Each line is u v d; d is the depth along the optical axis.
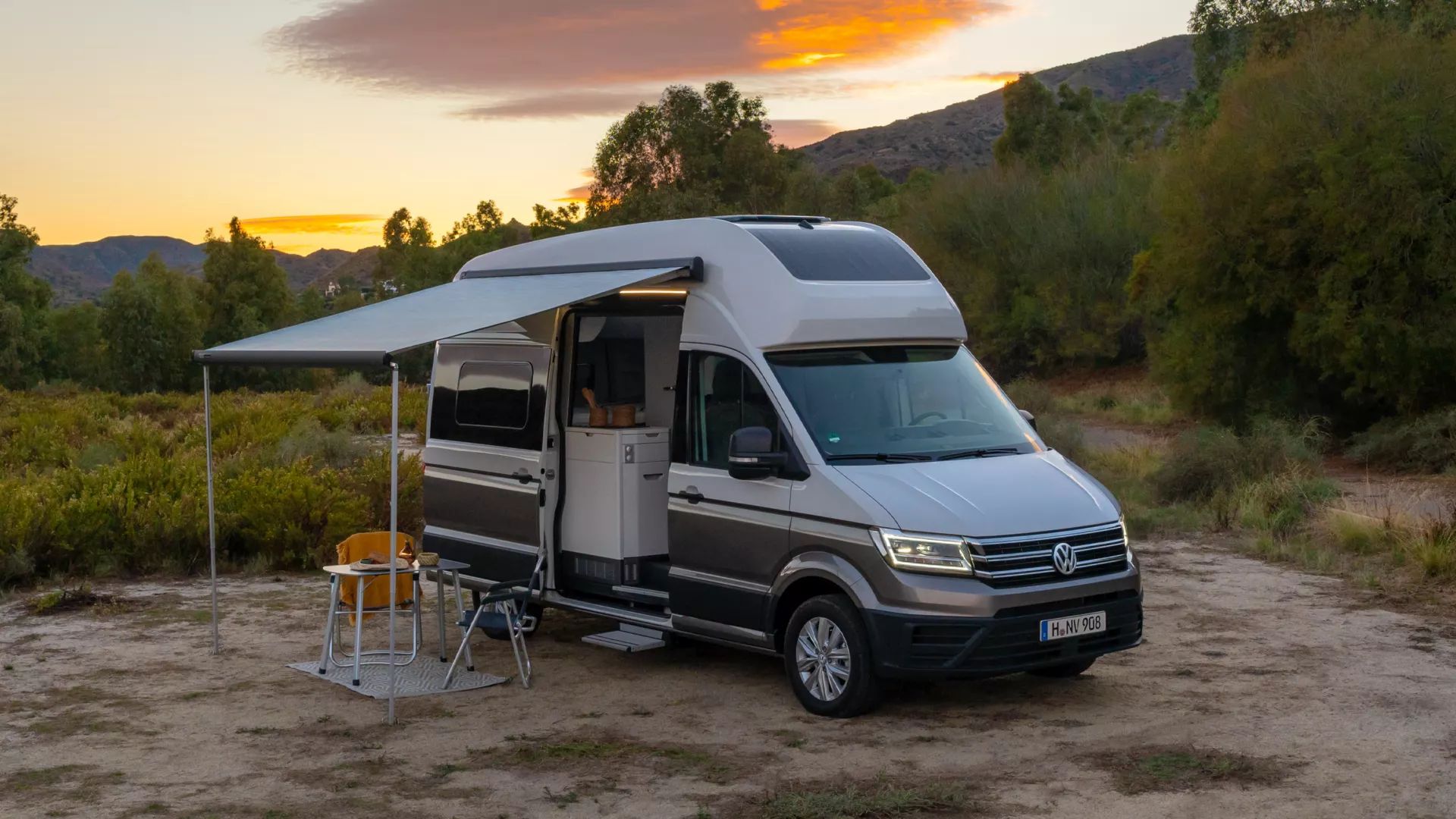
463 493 9.64
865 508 6.74
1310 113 22.08
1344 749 6.18
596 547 8.63
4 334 70.12
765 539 7.25
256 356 7.68
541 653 8.91
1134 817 5.30
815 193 62.75
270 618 10.16
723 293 7.82
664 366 8.91
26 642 9.29
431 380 10.18
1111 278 40.94
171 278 76.12
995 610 6.50
